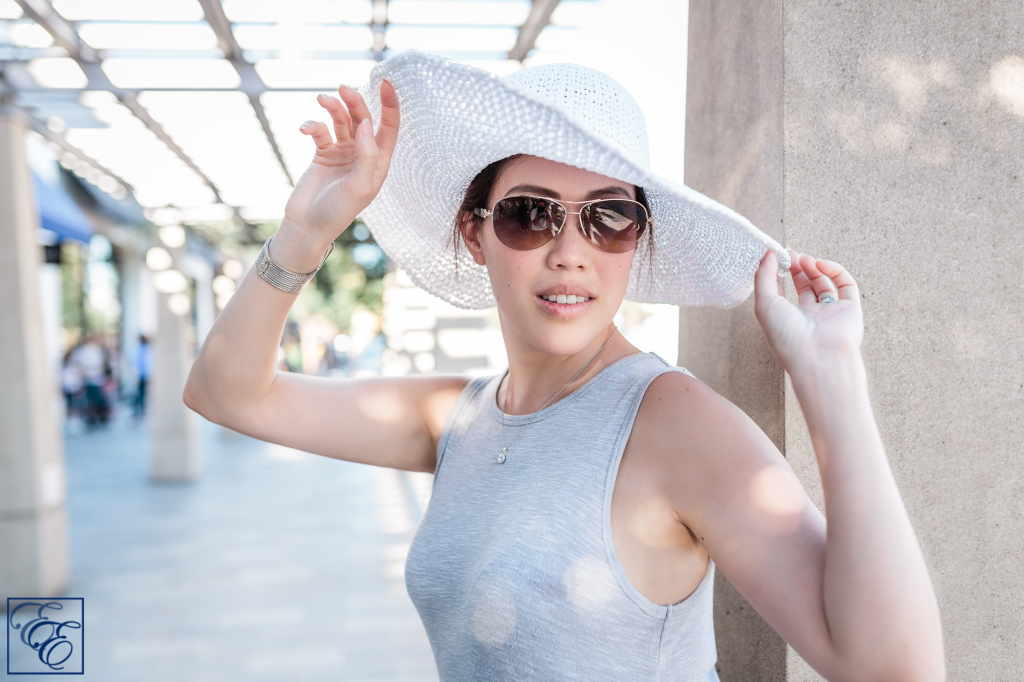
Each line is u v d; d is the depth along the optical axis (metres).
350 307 28.53
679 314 2.03
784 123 1.41
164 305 9.25
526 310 1.15
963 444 1.46
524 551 1.03
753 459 0.89
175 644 4.29
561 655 0.99
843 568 0.74
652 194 1.27
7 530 4.95
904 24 1.44
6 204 4.78
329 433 1.51
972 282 1.46
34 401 4.98
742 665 1.61
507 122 1.04
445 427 1.42
